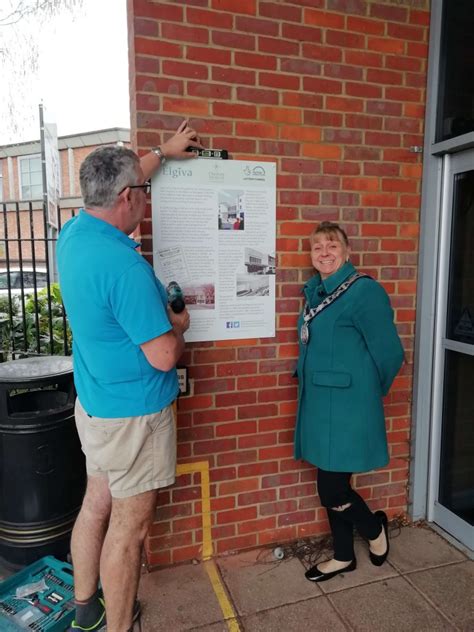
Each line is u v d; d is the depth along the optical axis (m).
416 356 2.77
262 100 2.37
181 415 2.44
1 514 2.47
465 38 2.46
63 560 2.58
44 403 2.67
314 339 2.27
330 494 2.28
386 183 2.64
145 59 2.17
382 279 2.69
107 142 16.72
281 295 2.52
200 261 2.37
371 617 2.14
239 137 2.35
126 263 1.65
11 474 2.41
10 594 2.23
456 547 2.64
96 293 1.64
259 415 2.56
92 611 2.03
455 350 2.64
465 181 2.57
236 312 2.46
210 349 2.44
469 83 2.44
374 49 2.53
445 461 2.79
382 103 2.58
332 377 2.20
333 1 2.44
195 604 2.23
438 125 2.62
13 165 18.06
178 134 2.21
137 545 1.86
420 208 2.71
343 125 2.53
